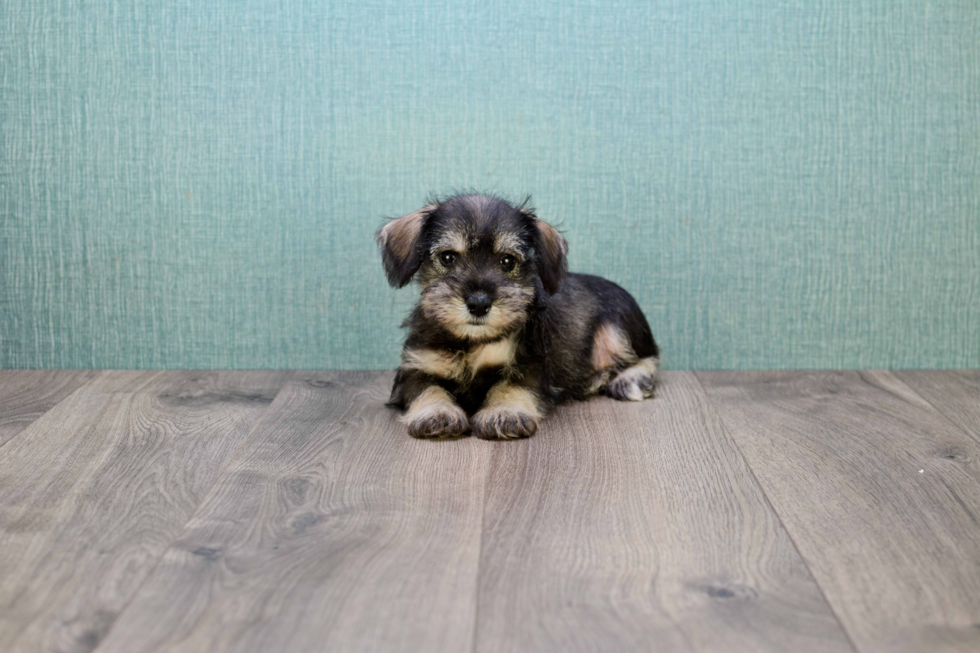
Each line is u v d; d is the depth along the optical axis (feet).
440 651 1.79
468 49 3.42
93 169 3.46
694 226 3.52
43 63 3.41
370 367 3.58
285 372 3.54
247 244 3.51
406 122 3.45
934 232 3.52
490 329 2.79
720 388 3.34
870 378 3.47
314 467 2.56
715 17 3.41
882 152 3.48
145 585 1.97
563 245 3.02
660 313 3.57
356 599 1.93
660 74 3.44
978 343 3.57
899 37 3.43
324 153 3.46
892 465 2.60
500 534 2.19
